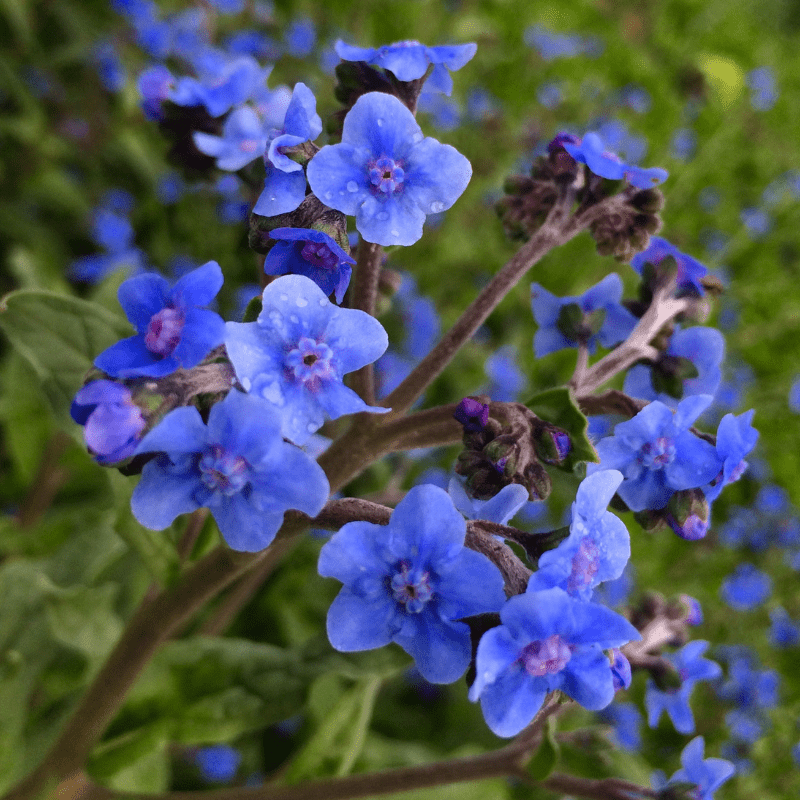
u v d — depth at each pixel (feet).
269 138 0.35
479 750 0.64
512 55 1.32
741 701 0.77
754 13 2.20
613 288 0.41
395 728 0.70
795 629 0.87
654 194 0.38
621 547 0.32
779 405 1.11
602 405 0.38
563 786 0.40
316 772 0.45
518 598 0.30
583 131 1.23
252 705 0.44
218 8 0.95
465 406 0.36
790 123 1.68
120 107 0.93
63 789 0.45
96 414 0.31
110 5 0.97
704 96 1.45
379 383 0.75
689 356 0.40
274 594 0.70
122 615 0.57
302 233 0.32
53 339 0.40
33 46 0.90
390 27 1.17
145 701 0.44
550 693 0.32
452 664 0.31
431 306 0.86
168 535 0.39
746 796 0.71
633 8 1.74
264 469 0.30
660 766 0.76
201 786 0.65
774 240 1.34
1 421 0.72
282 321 0.31
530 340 1.01
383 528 0.31
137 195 0.95
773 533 0.96
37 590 0.52
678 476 0.36
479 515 0.34
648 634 0.44
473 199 1.02
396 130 0.33
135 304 0.32
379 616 0.31
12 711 0.43
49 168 0.88
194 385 0.32
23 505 0.66
